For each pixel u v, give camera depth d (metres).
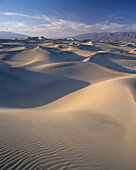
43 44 132.88
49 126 6.40
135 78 20.64
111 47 130.25
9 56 63.25
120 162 4.12
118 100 11.38
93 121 7.36
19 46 106.38
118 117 7.89
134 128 6.52
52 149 4.50
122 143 5.25
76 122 7.14
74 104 12.64
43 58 55.88
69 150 4.52
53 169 3.60
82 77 27.59
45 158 4.00
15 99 16.45
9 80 22.59
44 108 12.45
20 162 3.74
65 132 5.88
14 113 8.21
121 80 18.89
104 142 5.23
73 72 31.00
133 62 59.81
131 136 5.82
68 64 37.25
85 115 8.38
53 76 27.20
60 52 76.94
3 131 5.37
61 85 22.03
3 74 24.62
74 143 5.00
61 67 34.34
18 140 4.84
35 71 30.19
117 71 34.59
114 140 5.43
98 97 13.31
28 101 15.95
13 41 159.00
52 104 14.17
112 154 4.50
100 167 3.80
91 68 34.72
